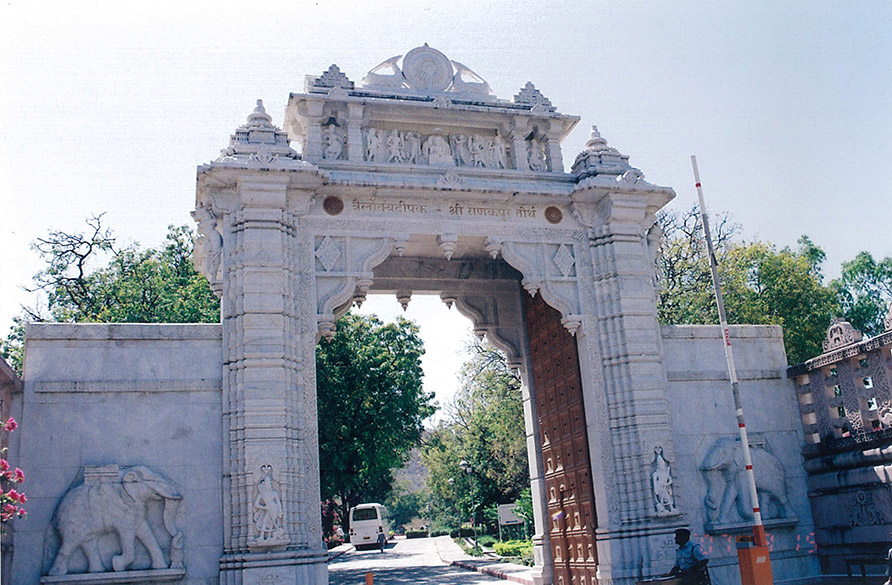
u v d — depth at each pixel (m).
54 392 16.36
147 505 16.12
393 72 20.98
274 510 15.83
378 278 23.11
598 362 19.70
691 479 19.88
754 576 14.05
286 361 17.05
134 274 38.91
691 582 14.01
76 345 16.80
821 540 20.45
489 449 52.06
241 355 16.91
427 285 23.64
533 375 23.78
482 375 47.34
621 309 19.69
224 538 16.12
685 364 20.92
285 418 16.67
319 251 18.42
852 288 58.56
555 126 21.27
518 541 43.16
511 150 21.11
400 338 44.25
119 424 16.52
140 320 37.22
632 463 18.81
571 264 20.20
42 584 15.08
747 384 21.44
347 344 41.53
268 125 18.70
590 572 19.64
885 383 19.00
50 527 15.59
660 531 18.33
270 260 17.42
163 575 15.62
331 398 40.50
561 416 21.58
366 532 53.56
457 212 19.67
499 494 51.50
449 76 21.31
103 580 15.27
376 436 41.09
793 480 20.98
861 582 18.23
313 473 17.02
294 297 17.81
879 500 18.86
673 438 19.67
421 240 20.23
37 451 15.97
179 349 17.27
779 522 20.17
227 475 16.48
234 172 17.39
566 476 21.20
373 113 20.03
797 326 40.03
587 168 20.59
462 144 20.72
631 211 20.27
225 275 17.62
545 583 22.06
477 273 24.19
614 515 18.72
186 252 41.47
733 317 36.81
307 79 20.08
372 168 19.31
